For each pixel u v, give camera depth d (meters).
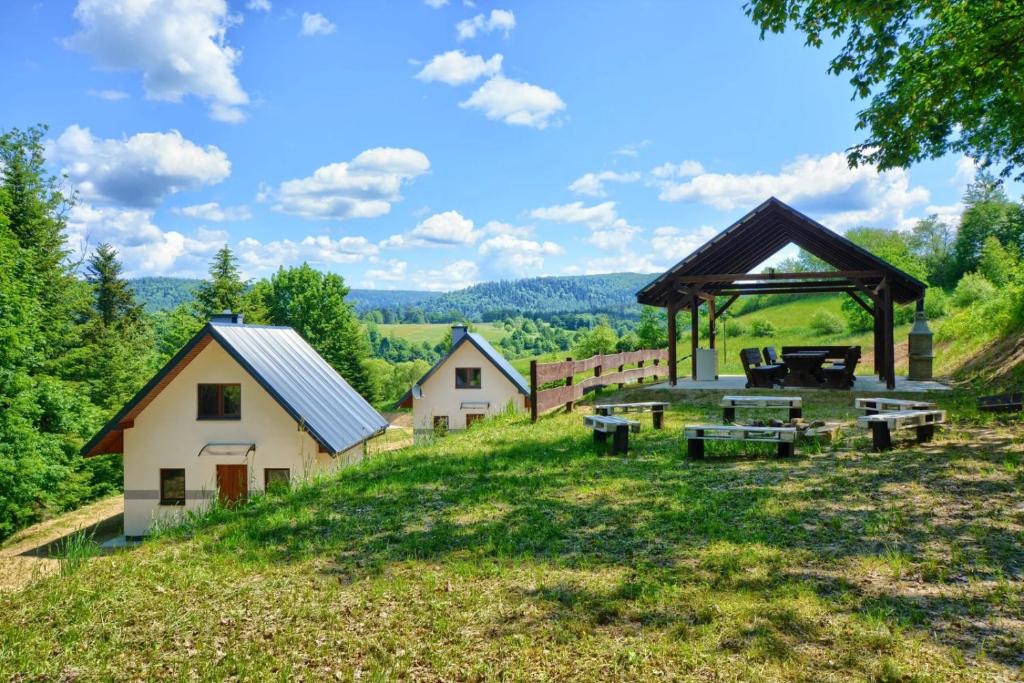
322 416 18.20
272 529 7.18
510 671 3.86
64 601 5.40
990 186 20.30
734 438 9.00
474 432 14.19
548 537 6.18
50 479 22.56
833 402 14.76
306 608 4.96
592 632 4.24
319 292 58.53
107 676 4.14
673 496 7.24
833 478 7.55
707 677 3.63
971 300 36.94
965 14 11.14
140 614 5.07
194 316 52.59
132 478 18.53
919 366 18.03
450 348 30.97
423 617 4.65
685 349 45.84
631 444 10.77
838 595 4.53
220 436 18.34
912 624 4.09
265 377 17.61
